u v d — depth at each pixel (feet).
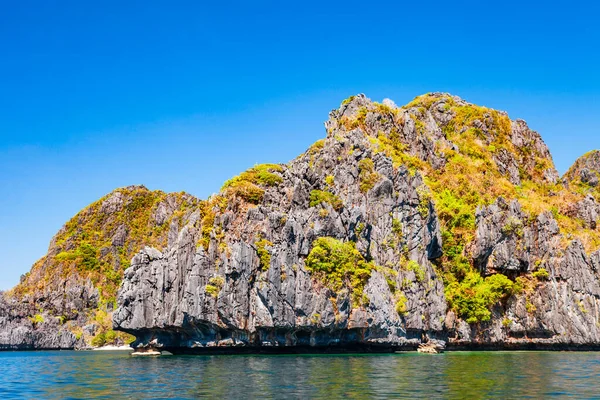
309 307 364.38
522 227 478.59
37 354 581.94
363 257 401.29
